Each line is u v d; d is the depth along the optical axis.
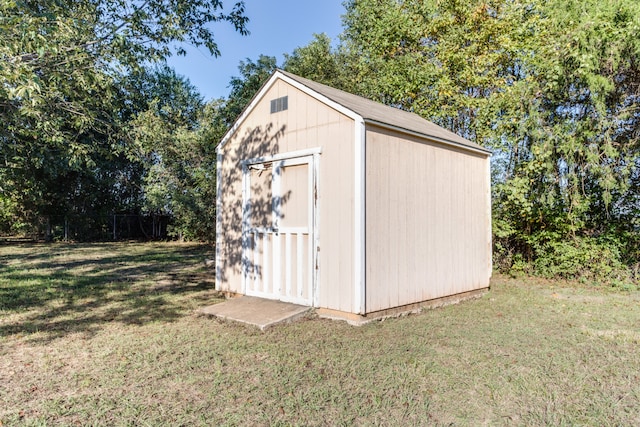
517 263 9.89
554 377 3.55
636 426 2.75
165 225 22.39
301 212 6.00
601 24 7.73
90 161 8.12
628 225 8.68
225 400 3.09
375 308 5.35
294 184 6.12
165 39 6.66
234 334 4.82
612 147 7.88
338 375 3.57
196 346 4.36
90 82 6.31
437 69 11.80
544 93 8.92
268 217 6.50
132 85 8.30
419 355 4.08
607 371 3.70
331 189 5.55
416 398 3.14
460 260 7.07
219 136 13.76
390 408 2.97
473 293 7.41
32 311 5.94
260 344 4.42
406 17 12.75
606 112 8.16
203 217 14.82
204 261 12.42
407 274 5.90
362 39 14.47
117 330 4.99
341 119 5.47
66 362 3.88
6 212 18.20
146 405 3.00
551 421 2.80
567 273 9.09
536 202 9.40
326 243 5.58
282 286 6.18
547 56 9.08
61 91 6.37
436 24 12.18
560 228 9.11
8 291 7.33
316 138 5.78
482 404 3.05
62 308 6.15
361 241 5.16
